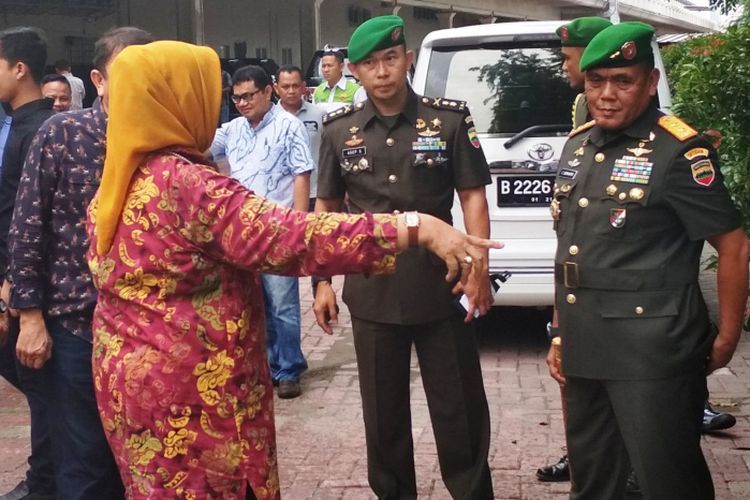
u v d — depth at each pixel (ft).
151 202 8.32
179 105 8.48
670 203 9.91
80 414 11.92
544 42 21.79
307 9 86.69
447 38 22.16
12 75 14.14
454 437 13.12
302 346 23.97
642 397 10.05
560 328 10.69
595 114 10.19
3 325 13.79
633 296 10.11
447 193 12.81
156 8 72.90
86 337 11.88
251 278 8.72
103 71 11.65
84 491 11.88
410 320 12.73
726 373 20.65
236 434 8.50
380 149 12.69
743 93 14.29
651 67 10.11
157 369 8.32
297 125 19.94
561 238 10.65
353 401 19.48
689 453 10.18
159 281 8.36
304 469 15.80
